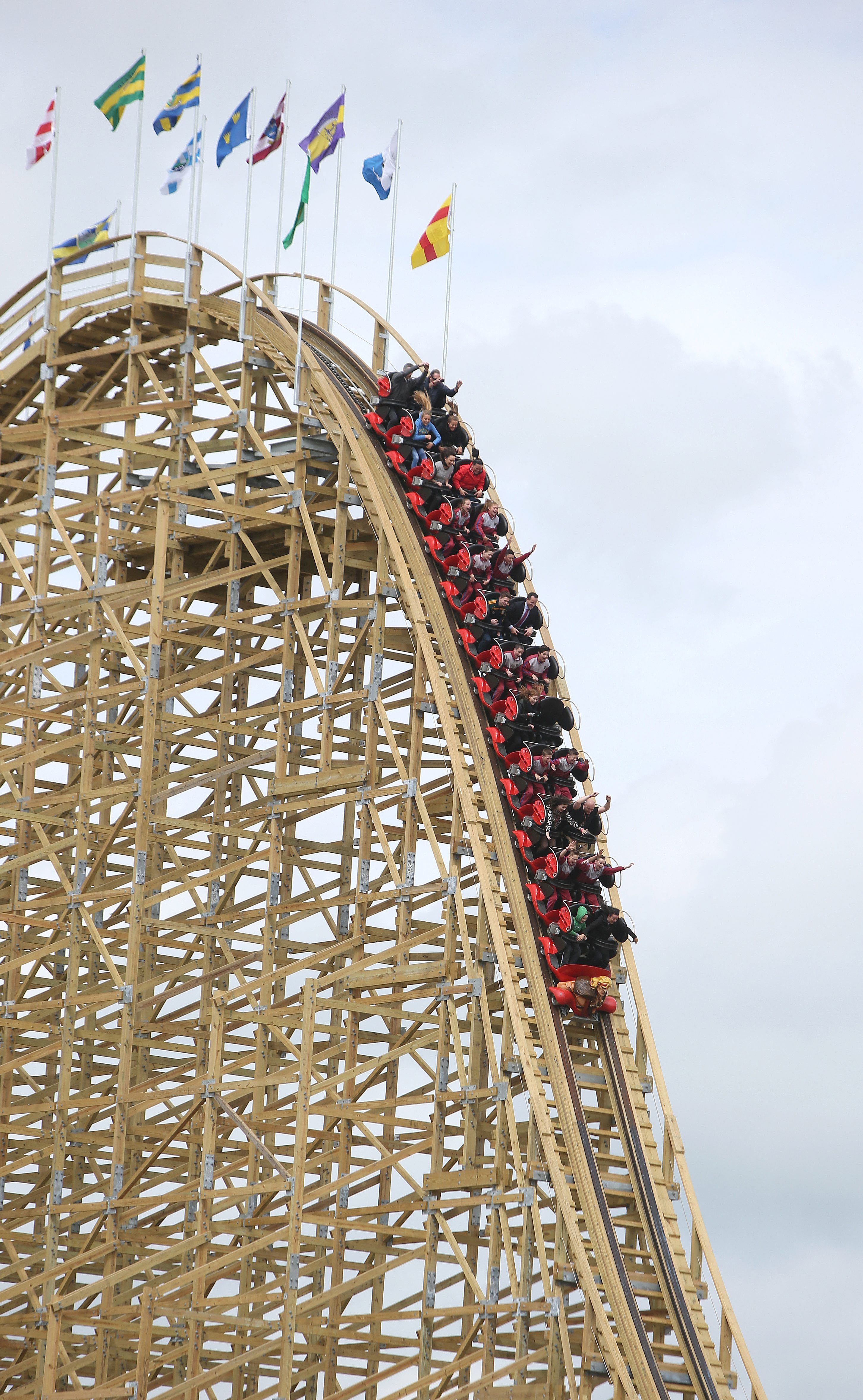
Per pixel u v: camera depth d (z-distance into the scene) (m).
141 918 51.66
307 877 57.38
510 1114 44.78
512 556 53.03
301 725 56.44
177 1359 51.50
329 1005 46.75
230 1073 51.44
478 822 48.03
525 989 47.56
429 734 55.38
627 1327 40.53
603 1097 45.94
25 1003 54.72
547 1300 41.62
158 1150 49.94
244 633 56.19
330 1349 47.16
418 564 53.44
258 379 60.12
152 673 52.28
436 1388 45.00
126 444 59.69
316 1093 50.31
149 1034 59.16
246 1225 50.38
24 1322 53.50
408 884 50.47
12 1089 60.09
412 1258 46.06
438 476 54.38
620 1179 44.03
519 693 50.38
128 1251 53.75
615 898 48.88
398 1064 51.69
